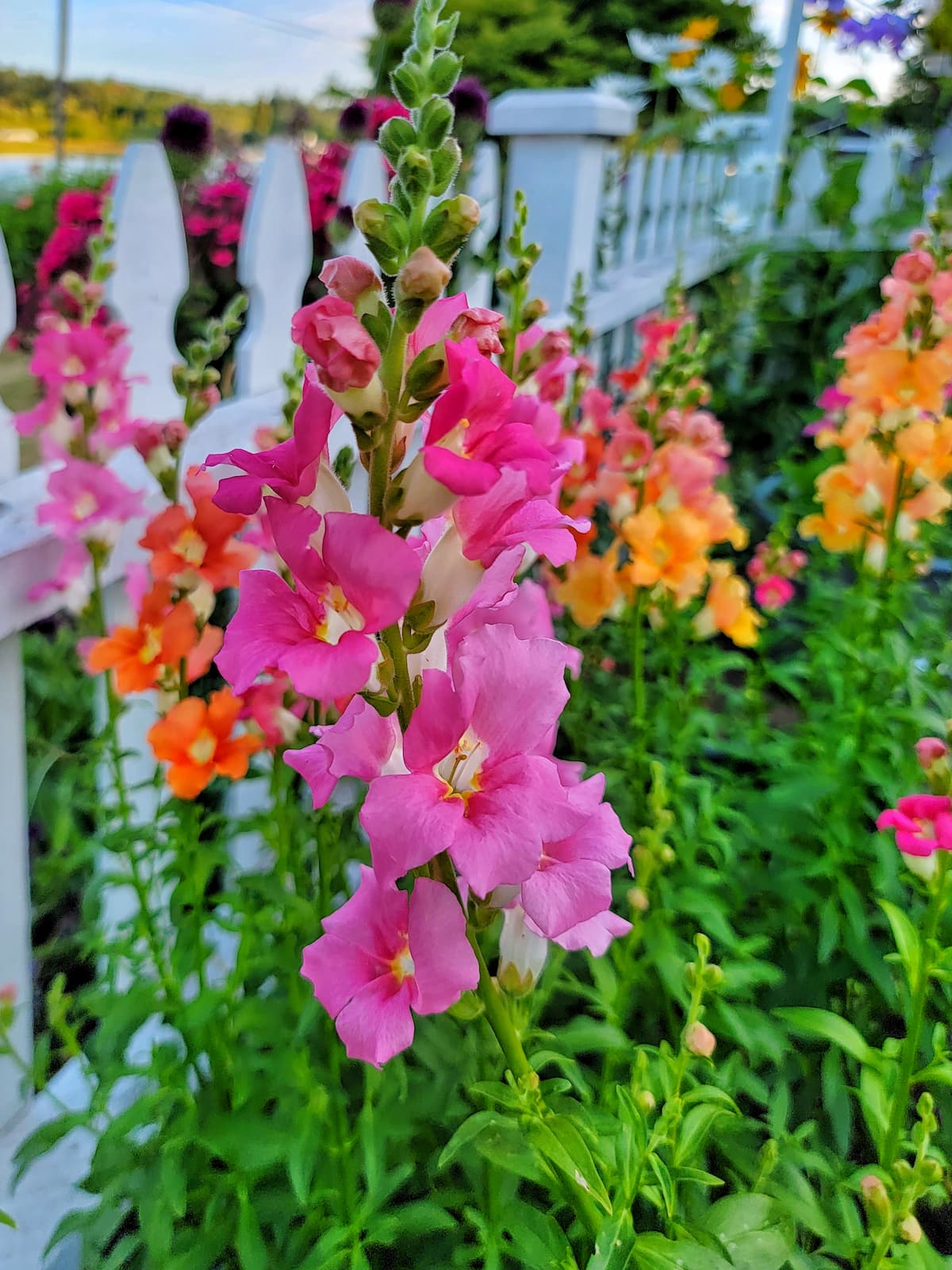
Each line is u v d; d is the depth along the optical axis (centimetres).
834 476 53
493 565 24
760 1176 32
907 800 31
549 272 84
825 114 164
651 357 64
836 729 49
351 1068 41
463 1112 34
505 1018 26
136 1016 36
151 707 49
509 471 23
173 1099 37
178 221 50
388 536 20
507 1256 36
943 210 54
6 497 41
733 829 55
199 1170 38
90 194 99
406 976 24
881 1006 47
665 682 56
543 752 28
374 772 23
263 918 39
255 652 21
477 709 23
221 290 106
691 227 156
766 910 50
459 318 24
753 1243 30
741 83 168
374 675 24
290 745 38
